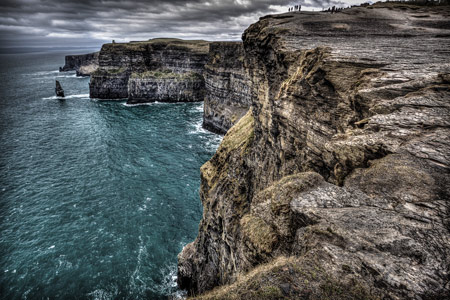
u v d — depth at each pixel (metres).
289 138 19.61
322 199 8.45
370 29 26.12
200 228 32.94
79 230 43.31
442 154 8.18
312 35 24.23
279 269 6.41
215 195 31.27
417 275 5.49
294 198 8.82
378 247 6.25
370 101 12.27
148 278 35.28
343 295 5.56
